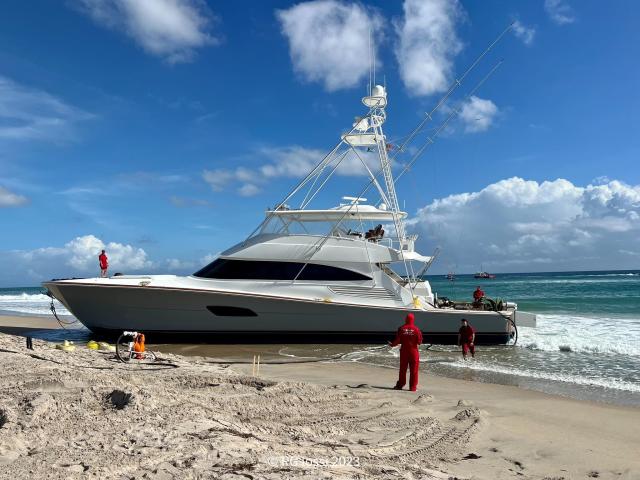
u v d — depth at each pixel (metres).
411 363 8.66
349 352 13.58
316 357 12.83
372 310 14.54
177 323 14.34
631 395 8.80
